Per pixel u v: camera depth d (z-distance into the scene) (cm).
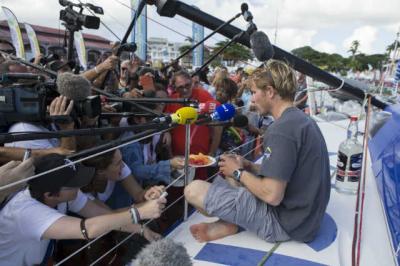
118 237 246
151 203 177
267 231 178
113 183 265
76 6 291
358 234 184
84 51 788
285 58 295
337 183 247
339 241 187
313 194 171
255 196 182
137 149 292
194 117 179
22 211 158
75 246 229
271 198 164
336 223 205
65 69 306
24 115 193
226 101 435
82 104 195
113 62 306
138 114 222
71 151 205
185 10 258
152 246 99
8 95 192
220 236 186
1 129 204
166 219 272
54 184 159
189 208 232
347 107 488
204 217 210
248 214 178
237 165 183
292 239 181
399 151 233
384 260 174
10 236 160
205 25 272
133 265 99
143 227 217
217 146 380
